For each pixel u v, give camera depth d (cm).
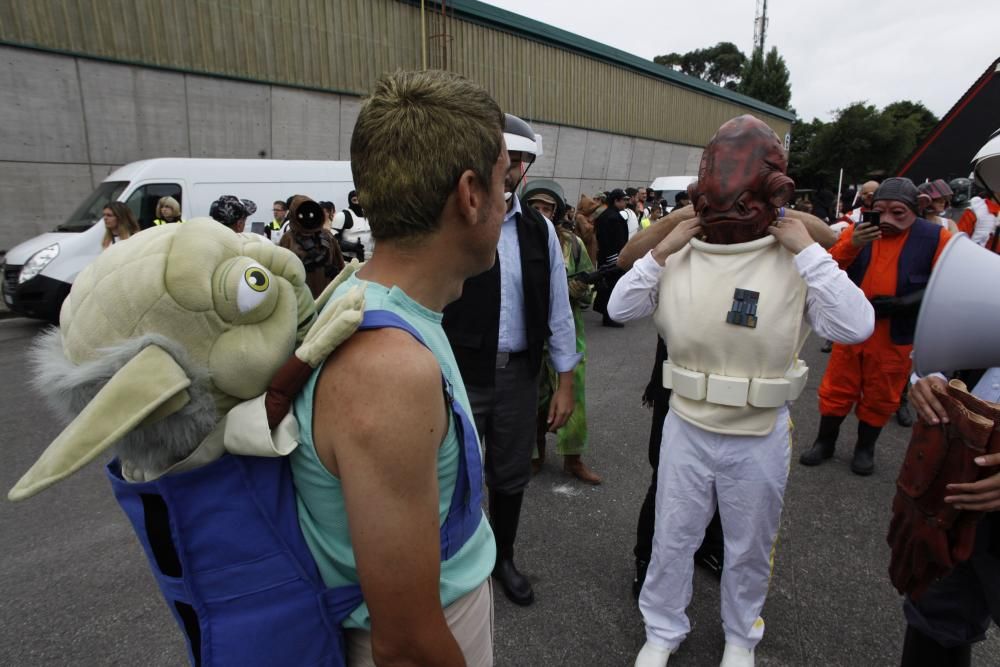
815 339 688
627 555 259
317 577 82
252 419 72
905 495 138
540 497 309
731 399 164
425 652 72
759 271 162
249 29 1042
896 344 313
